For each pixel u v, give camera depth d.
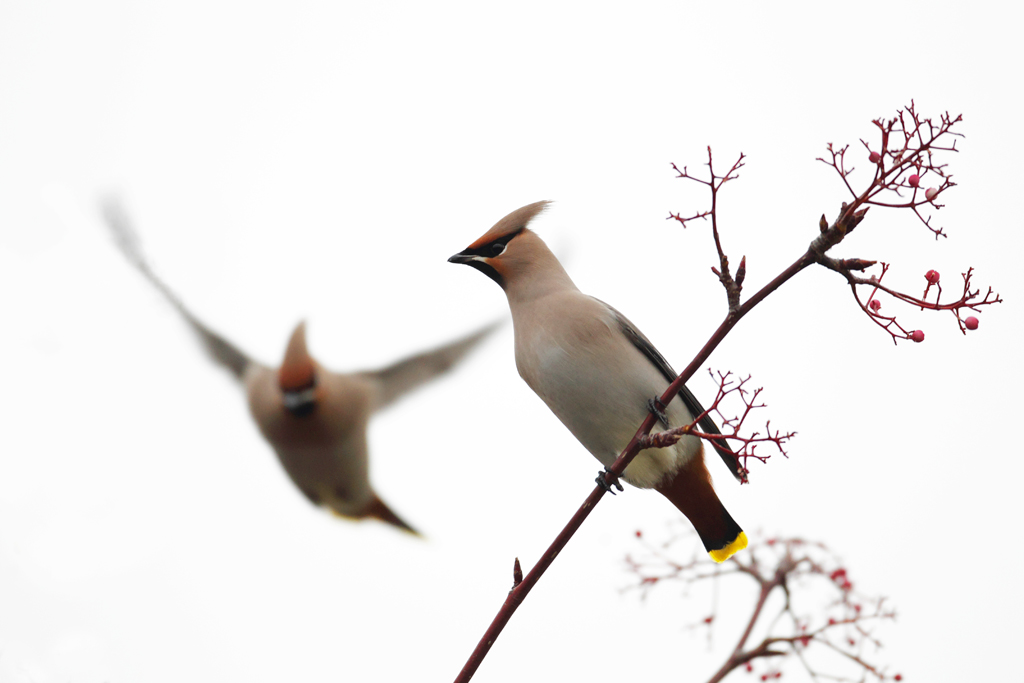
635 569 10.19
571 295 10.34
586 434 10.27
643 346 10.23
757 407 7.25
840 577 9.66
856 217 6.81
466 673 7.46
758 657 9.36
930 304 6.70
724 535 10.16
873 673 9.27
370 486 12.90
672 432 7.51
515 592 7.66
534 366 10.23
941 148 6.58
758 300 7.17
